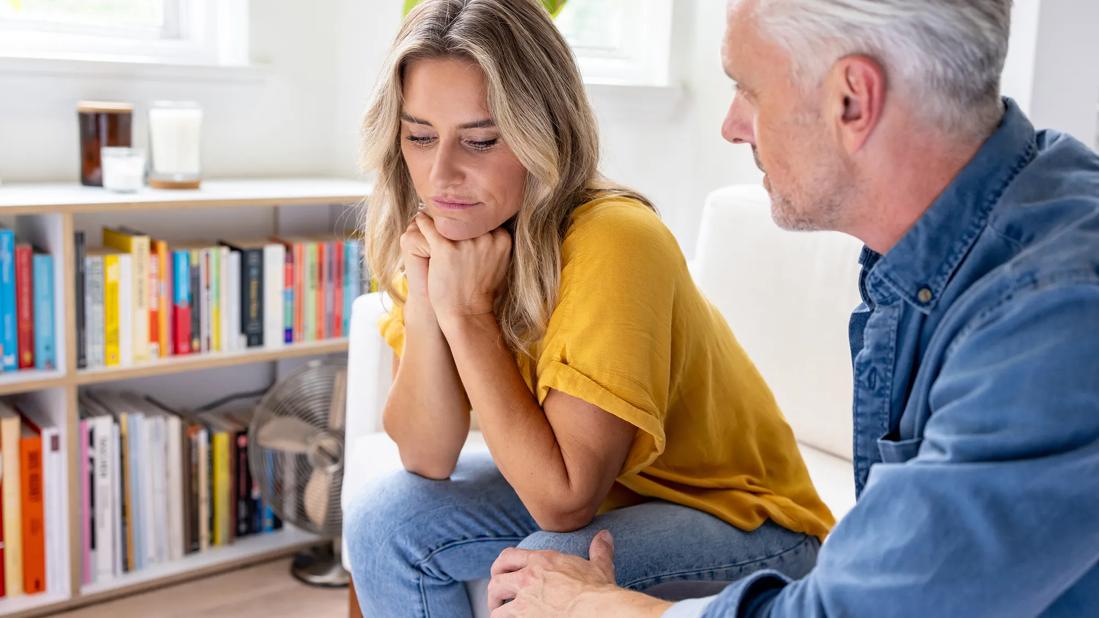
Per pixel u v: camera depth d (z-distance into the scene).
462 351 1.31
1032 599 0.83
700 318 1.36
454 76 1.24
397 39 1.29
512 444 1.26
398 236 1.47
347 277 2.52
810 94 0.93
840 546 0.89
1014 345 0.83
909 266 0.95
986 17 0.88
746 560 1.33
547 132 1.26
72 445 2.19
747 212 2.01
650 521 1.31
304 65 2.73
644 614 1.05
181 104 2.33
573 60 1.33
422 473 1.46
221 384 2.66
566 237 1.32
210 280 2.35
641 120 2.70
